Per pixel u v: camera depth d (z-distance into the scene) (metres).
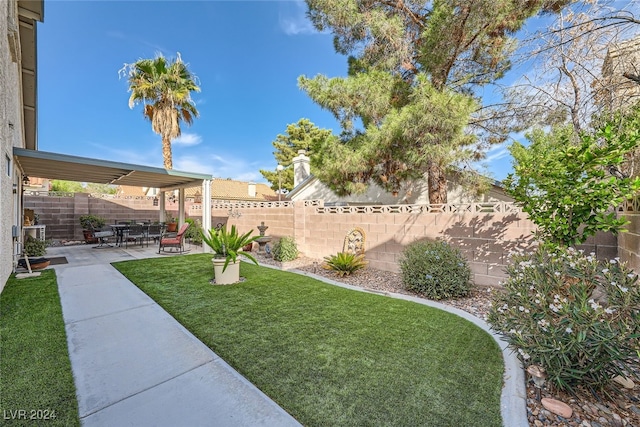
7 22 4.99
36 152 6.22
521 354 2.37
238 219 10.97
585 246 4.21
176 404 2.12
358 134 6.75
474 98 6.21
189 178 9.41
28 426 1.89
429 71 6.29
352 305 4.27
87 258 7.86
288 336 3.21
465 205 5.36
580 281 2.42
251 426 1.91
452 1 5.52
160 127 12.84
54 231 11.73
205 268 6.65
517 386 2.30
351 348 2.94
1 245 4.29
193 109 13.79
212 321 3.63
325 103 6.25
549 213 3.71
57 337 3.13
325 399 2.17
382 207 6.57
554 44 4.82
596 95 4.86
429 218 5.82
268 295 4.72
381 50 6.39
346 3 5.80
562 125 5.83
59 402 2.11
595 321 1.99
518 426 1.89
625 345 1.95
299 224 8.52
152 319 3.69
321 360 2.71
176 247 10.23
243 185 25.39
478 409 2.06
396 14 6.35
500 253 4.95
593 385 2.16
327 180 7.09
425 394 2.22
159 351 2.88
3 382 2.33
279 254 7.85
